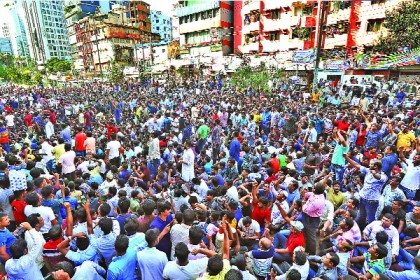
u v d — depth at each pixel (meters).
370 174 5.88
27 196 4.72
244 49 36.84
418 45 19.95
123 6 67.31
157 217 4.55
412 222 5.38
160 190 7.19
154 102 18.66
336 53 26.42
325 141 10.60
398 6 22.05
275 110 13.01
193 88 28.86
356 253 4.96
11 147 10.63
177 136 12.37
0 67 74.56
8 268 3.62
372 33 25.66
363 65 22.44
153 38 68.06
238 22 38.41
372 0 25.42
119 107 18.98
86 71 66.75
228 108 14.61
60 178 8.27
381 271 4.06
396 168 7.32
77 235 3.93
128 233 4.00
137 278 3.72
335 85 22.12
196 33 42.44
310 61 25.41
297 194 6.43
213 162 11.00
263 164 8.50
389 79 21.77
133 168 8.36
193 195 5.96
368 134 8.87
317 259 4.50
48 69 71.06
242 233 5.23
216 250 4.82
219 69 33.28
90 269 3.59
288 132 11.73
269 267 4.52
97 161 8.46
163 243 4.41
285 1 31.58
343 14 27.44
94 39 61.59
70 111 19.80
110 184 6.66
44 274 4.08
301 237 4.92
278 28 32.78
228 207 5.36
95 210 4.89
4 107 19.50
